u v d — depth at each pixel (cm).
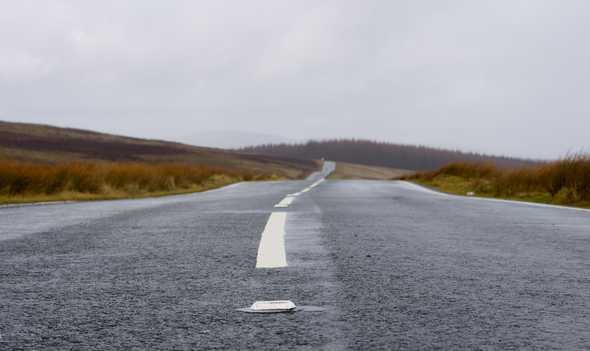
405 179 4669
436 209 1072
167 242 579
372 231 670
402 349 240
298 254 492
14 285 373
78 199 1659
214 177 3544
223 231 674
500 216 920
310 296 336
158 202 1374
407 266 436
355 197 1551
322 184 3195
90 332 266
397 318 289
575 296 340
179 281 382
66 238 618
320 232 657
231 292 348
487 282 379
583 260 470
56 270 426
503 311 304
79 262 461
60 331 268
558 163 1703
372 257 477
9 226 756
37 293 349
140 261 464
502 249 530
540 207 1179
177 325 276
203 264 447
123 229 707
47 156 6356
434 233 656
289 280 382
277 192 1991
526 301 327
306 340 251
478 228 719
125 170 2338
